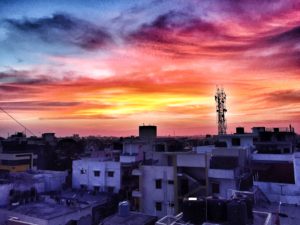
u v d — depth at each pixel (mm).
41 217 27062
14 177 42000
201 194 32969
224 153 36344
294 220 19641
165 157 41500
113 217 27922
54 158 69438
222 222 15477
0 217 29328
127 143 49812
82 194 40750
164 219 17109
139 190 36438
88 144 98312
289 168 32625
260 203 23422
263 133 55812
